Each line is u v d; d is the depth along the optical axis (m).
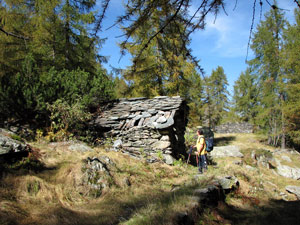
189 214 3.54
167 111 8.91
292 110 17.05
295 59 16.62
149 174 6.30
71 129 8.11
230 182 6.05
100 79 9.97
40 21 10.15
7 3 8.05
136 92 13.78
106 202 4.30
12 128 7.12
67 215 3.55
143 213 3.55
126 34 1.74
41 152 5.42
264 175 10.73
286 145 21.98
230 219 4.33
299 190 8.54
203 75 1.95
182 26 1.83
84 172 4.89
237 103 32.97
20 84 7.36
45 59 11.48
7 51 10.14
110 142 8.59
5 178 3.89
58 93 8.03
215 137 27.31
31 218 3.24
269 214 4.88
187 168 7.79
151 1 1.63
